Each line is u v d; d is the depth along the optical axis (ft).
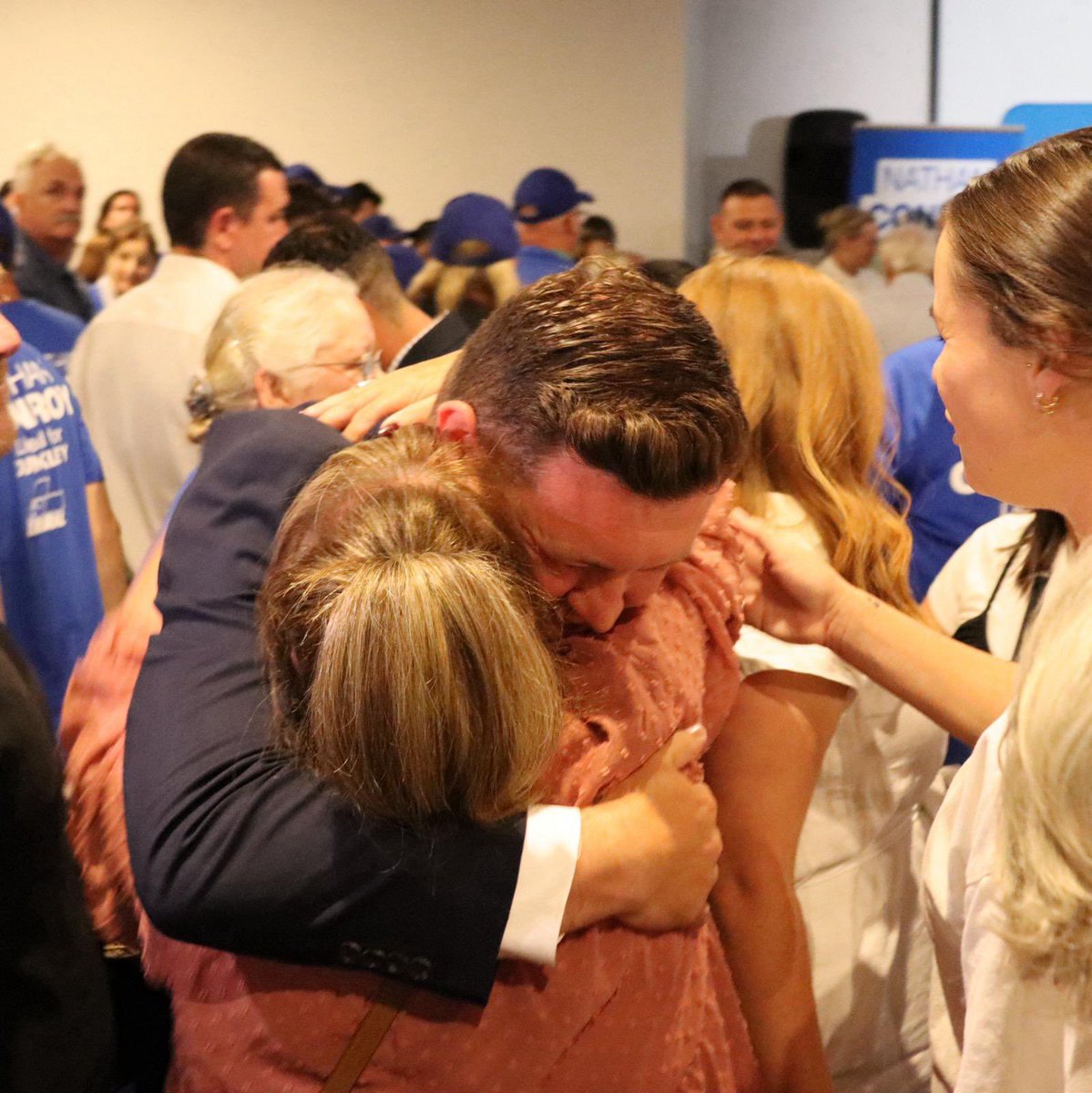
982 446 2.99
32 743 3.30
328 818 2.56
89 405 9.79
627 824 2.74
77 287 13.78
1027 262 2.73
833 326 4.12
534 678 2.43
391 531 2.46
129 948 3.72
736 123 18.90
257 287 6.52
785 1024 3.70
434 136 16.87
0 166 16.80
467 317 11.92
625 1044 2.84
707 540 3.42
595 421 2.51
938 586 5.28
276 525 3.01
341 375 6.36
